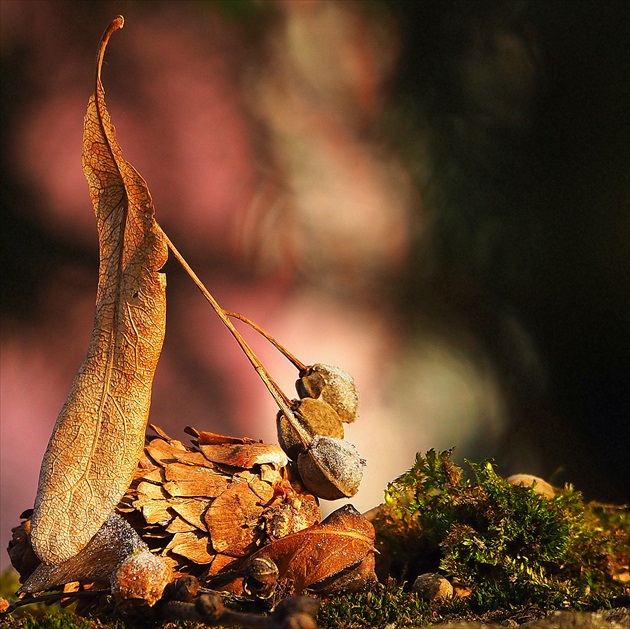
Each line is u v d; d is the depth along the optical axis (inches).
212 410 38.3
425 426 39.1
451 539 17.0
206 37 39.7
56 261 39.1
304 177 39.6
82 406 16.5
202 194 39.1
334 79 39.9
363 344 39.5
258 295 39.4
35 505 16.4
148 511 16.4
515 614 16.5
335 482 16.7
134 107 39.3
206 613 15.6
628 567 17.7
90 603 16.6
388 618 16.5
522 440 39.9
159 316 16.5
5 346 38.5
